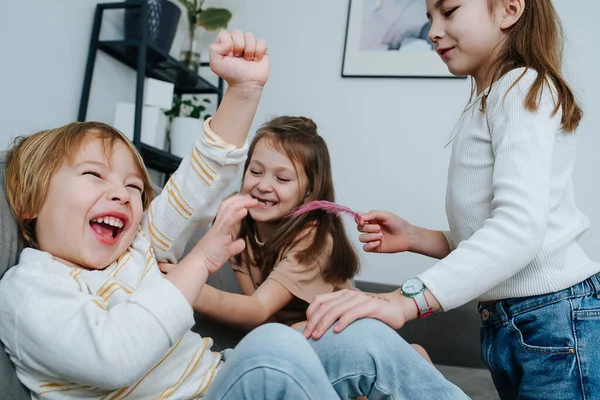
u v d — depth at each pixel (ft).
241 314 3.37
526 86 2.72
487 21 2.99
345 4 7.48
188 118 6.72
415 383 2.06
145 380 2.15
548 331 2.66
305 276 3.83
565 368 2.60
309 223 4.08
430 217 6.89
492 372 3.03
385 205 7.01
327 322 2.18
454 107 6.93
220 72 2.43
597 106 6.45
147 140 6.08
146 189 2.76
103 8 6.06
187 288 2.06
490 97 2.88
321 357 2.11
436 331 5.41
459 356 5.33
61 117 5.63
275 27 7.69
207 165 2.59
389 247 3.59
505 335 2.83
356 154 7.17
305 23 7.59
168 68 6.66
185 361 2.33
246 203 2.21
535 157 2.52
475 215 2.92
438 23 3.13
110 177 2.38
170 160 6.44
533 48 2.89
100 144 2.40
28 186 2.27
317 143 4.38
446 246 3.67
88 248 2.27
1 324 2.02
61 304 1.99
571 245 2.82
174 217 2.67
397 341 2.10
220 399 1.78
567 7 6.65
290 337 1.85
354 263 4.40
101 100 6.22
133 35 6.13
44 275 2.10
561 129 2.83
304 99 7.44
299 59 7.54
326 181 4.39
